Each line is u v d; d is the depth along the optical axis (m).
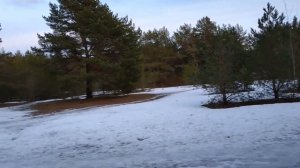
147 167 8.69
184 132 13.01
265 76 20.97
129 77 36.72
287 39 21.47
